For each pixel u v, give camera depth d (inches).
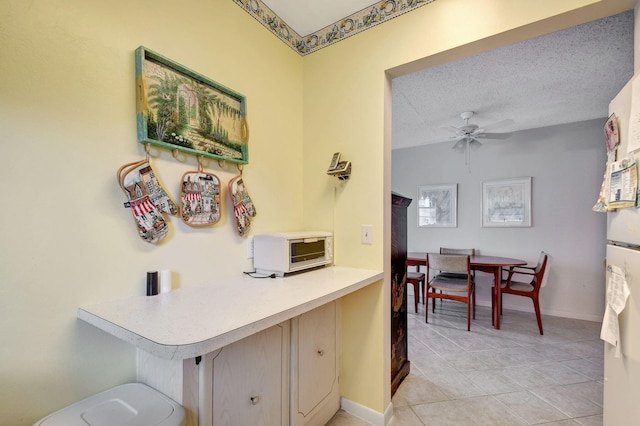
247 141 63.0
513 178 159.9
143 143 46.0
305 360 59.1
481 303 167.8
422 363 98.4
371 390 68.2
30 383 35.4
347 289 53.6
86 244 40.1
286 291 49.6
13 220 34.3
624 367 44.8
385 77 68.2
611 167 50.1
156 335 31.0
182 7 52.4
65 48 38.3
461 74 99.7
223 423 42.4
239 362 44.9
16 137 34.5
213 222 56.0
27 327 35.2
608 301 50.4
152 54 46.4
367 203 69.9
